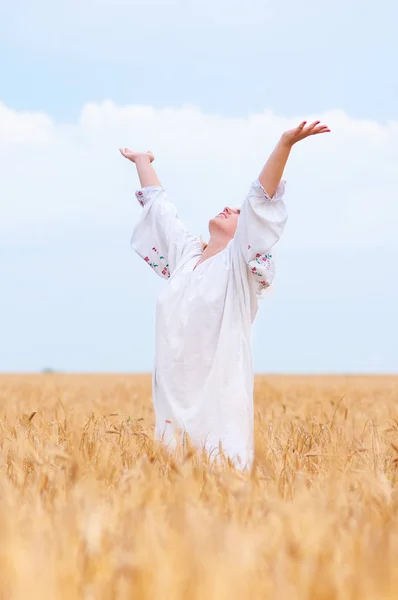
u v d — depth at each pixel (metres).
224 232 6.86
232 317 6.49
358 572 2.77
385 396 17.28
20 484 4.66
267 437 6.83
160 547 2.93
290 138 6.16
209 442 6.35
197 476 4.64
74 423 7.10
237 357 6.45
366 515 3.83
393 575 2.71
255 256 6.38
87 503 3.65
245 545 2.84
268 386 19.11
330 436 7.10
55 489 4.44
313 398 14.88
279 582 2.59
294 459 5.80
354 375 71.50
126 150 7.92
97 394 18.73
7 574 2.74
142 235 7.38
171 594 2.55
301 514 3.37
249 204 6.31
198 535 3.00
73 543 3.13
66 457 4.90
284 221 6.35
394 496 4.64
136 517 3.47
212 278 6.57
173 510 3.63
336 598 2.56
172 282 6.78
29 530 3.42
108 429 6.96
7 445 5.73
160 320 6.68
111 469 5.14
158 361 6.66
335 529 3.50
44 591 2.59
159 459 5.45
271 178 6.26
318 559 2.81
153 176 7.68
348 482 4.80
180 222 7.30
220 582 2.55
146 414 10.77
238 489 4.04
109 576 2.82
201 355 6.48
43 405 12.88
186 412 6.46
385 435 7.35
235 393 6.41
